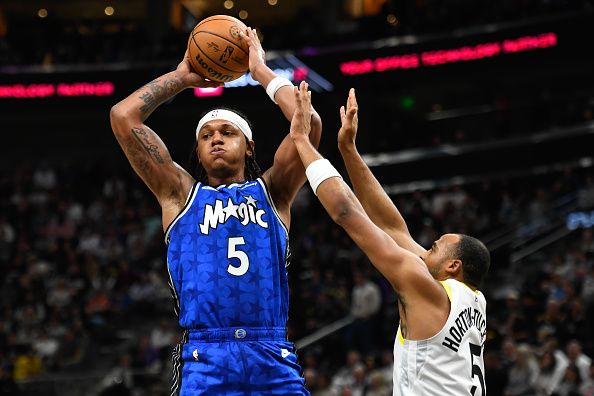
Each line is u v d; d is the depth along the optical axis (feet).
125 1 103.30
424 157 76.02
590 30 73.51
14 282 66.95
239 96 84.23
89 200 80.28
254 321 14.37
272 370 14.24
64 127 93.30
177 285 14.73
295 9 104.17
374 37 82.53
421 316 14.82
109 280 64.23
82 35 92.58
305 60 82.28
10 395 50.88
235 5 105.50
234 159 15.38
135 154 15.47
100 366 55.57
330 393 43.45
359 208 14.75
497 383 36.76
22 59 90.63
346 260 59.36
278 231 14.99
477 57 77.71
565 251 58.54
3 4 104.47
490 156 74.28
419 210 63.52
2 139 93.91
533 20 75.82
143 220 72.74
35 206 78.89
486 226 63.05
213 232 14.69
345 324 50.75
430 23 80.89
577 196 64.75
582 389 37.06
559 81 84.84
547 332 44.04
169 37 88.53
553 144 72.49
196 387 14.08
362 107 83.61
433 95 87.25
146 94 15.79
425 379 14.84
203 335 14.32
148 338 55.83
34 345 57.31
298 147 14.90
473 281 15.79
